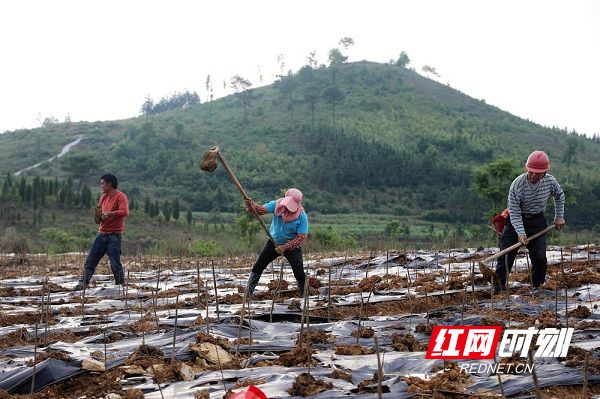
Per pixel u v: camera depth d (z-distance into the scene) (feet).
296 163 368.89
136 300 34.19
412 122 488.02
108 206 38.91
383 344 20.06
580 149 491.31
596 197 241.35
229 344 20.10
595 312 24.35
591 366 16.06
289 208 28.84
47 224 164.76
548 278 32.99
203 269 53.78
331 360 18.11
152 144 375.04
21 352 21.13
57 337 24.02
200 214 273.13
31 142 418.51
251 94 531.91
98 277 49.32
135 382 16.93
